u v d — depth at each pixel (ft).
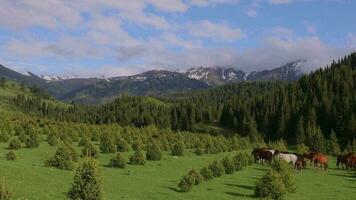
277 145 367.66
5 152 174.81
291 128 514.27
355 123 440.86
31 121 310.24
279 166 160.25
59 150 147.13
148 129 370.94
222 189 136.77
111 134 267.18
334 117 489.26
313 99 548.72
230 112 651.25
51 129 267.39
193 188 133.90
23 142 214.90
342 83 603.26
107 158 190.60
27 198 90.63
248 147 335.88
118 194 111.65
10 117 326.03
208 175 153.07
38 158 167.73
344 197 137.39
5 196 67.56
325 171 204.64
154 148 199.41
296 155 201.67
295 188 140.56
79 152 199.72
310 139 396.98
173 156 221.05
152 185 132.57
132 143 256.11
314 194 139.95
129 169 164.76
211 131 625.41
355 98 520.83
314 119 492.13
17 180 108.58
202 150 255.91
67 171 138.92
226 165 175.94
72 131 258.98
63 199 95.66
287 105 549.13
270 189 124.16
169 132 353.72
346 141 446.19
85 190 77.20
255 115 601.21
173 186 134.62
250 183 152.46
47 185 108.88
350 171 210.18
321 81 640.99
